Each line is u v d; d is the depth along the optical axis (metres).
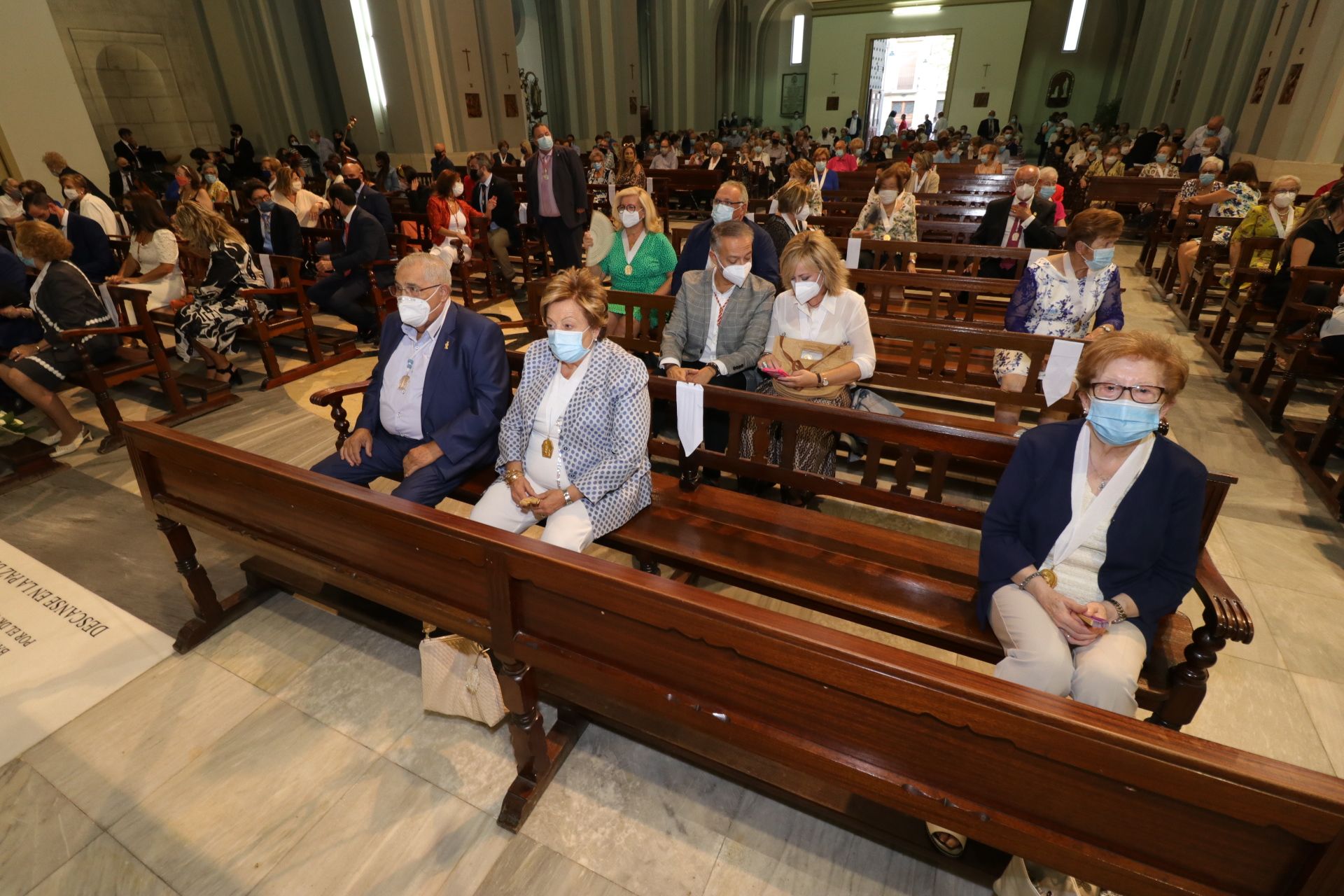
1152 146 13.52
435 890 1.77
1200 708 2.26
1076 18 25.45
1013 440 2.14
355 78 13.22
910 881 1.79
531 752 1.92
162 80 15.09
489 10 13.47
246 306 4.84
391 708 2.32
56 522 3.38
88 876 1.81
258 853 1.86
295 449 4.09
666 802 2.00
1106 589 1.79
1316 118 9.91
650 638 1.54
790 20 29.53
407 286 2.60
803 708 1.42
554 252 7.48
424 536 1.74
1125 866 1.21
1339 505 3.24
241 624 2.70
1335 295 4.48
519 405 2.50
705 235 3.94
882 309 4.46
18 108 8.29
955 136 15.11
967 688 1.19
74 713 2.28
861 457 3.54
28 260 6.22
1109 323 3.34
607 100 19.88
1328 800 0.97
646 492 2.53
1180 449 1.70
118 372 4.12
